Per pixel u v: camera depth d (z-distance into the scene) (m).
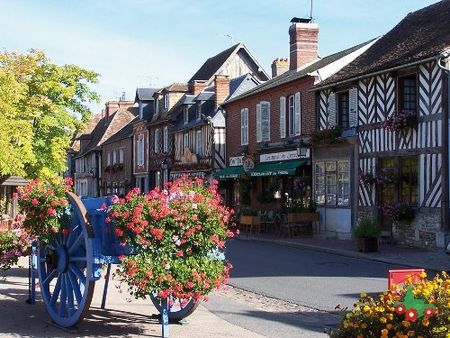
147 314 8.72
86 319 8.34
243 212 25.31
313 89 23.23
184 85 42.22
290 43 29.00
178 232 6.90
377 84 19.94
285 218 23.06
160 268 6.75
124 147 49.84
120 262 6.98
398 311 4.72
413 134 18.38
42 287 8.24
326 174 22.88
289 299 10.42
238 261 16.09
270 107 27.59
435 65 17.47
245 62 41.72
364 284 11.92
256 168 27.48
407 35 21.20
